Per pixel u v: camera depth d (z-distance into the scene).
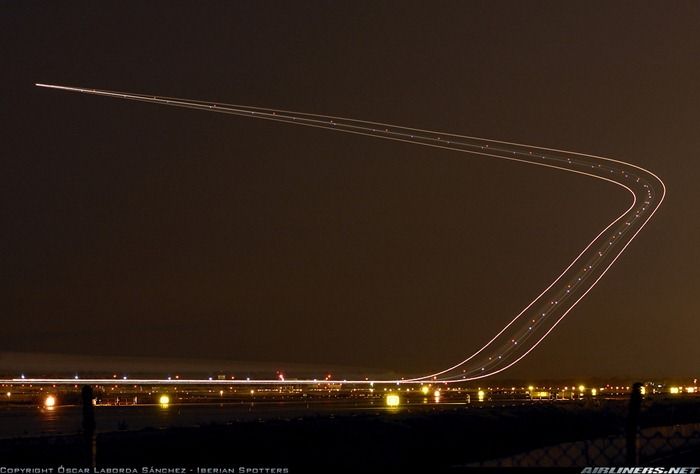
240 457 23.73
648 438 23.81
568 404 34.12
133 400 81.56
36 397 79.94
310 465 22.80
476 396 76.19
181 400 80.69
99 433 29.36
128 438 27.23
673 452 24.70
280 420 32.94
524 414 29.14
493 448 25.61
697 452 24.91
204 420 50.41
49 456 25.39
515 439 26.50
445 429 26.97
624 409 27.66
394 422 28.75
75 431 41.62
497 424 27.69
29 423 50.72
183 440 26.39
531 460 23.45
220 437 26.73
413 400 74.31
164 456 24.11
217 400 80.38
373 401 75.81
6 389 83.38
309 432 26.91
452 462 23.88
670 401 34.66
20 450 26.50
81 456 25.17
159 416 54.50
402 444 25.12
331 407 66.94
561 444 25.53
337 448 24.62
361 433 26.56
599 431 26.97
